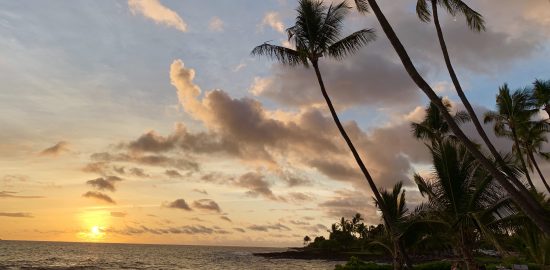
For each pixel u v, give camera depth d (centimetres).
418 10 1759
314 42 2017
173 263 8825
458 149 1934
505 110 3034
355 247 13600
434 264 3759
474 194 1778
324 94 1988
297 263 9375
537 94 3148
